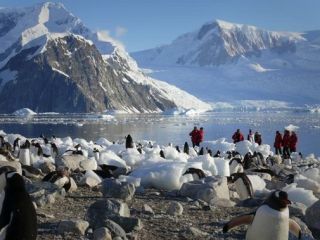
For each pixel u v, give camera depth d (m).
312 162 34.09
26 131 94.44
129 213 9.96
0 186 6.26
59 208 11.03
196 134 38.50
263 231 7.01
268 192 13.51
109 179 13.08
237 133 41.94
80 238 8.35
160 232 9.12
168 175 14.73
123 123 133.12
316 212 10.06
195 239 8.77
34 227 5.96
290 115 197.75
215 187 12.91
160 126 116.62
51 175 13.16
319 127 109.44
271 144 64.88
